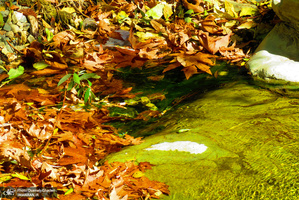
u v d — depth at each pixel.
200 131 2.33
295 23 3.36
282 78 2.99
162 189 1.78
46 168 1.90
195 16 4.47
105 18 4.32
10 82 3.25
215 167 1.93
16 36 3.71
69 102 2.85
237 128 2.32
